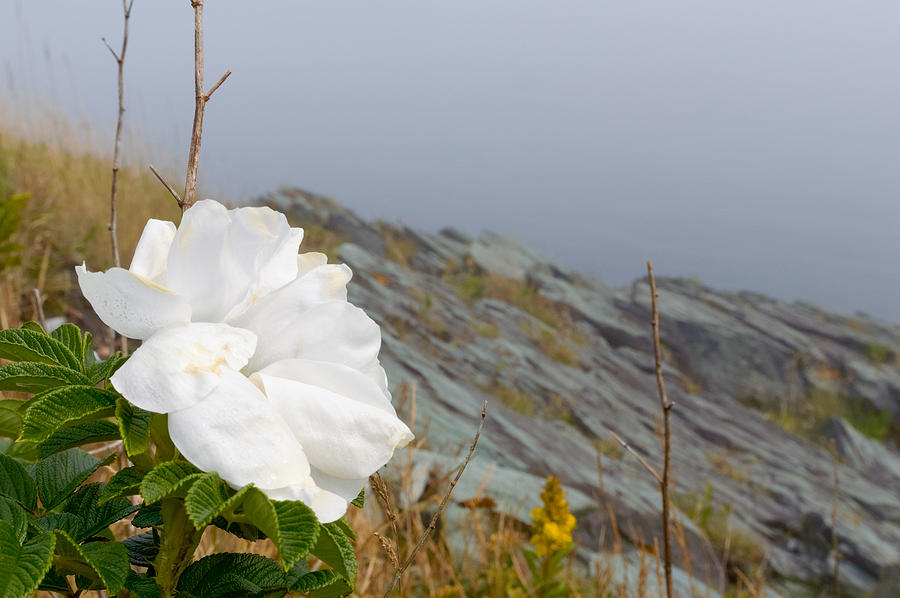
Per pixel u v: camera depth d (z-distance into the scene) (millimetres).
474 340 15641
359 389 685
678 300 24594
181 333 642
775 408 19844
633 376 18391
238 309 706
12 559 569
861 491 13883
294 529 567
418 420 8266
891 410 19672
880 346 22812
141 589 654
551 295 22719
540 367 15844
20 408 815
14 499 736
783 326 23938
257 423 615
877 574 9602
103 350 3994
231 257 717
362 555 2219
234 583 710
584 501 6773
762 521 10945
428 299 16109
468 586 3258
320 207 21484
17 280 4445
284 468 606
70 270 5340
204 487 571
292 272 755
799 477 13953
